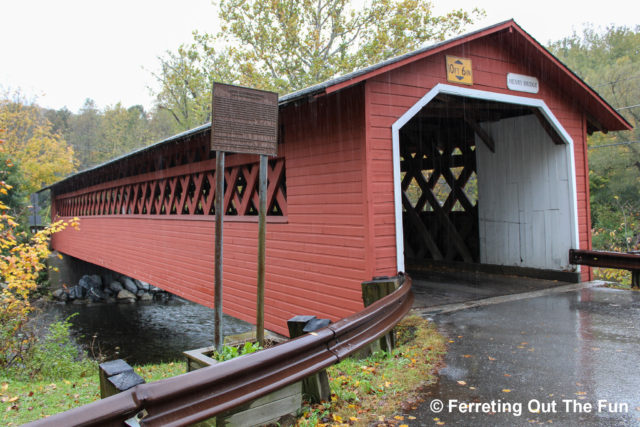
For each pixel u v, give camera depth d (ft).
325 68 66.39
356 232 18.83
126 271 45.83
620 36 89.92
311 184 21.47
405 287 14.65
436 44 19.83
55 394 15.70
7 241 25.45
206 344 41.14
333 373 12.57
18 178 69.56
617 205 64.28
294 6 66.95
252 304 25.67
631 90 69.56
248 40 68.33
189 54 81.61
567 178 25.88
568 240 25.99
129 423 5.92
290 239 22.90
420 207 36.06
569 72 24.08
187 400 6.62
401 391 11.12
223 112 11.34
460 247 32.63
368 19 65.31
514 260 29.01
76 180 63.36
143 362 35.68
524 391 10.98
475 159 32.07
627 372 12.01
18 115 103.35
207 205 30.81
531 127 27.61
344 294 19.45
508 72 23.22
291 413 9.27
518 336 15.75
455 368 12.75
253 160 25.44
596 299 21.47
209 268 30.04
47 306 61.82
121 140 158.20
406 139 36.42
